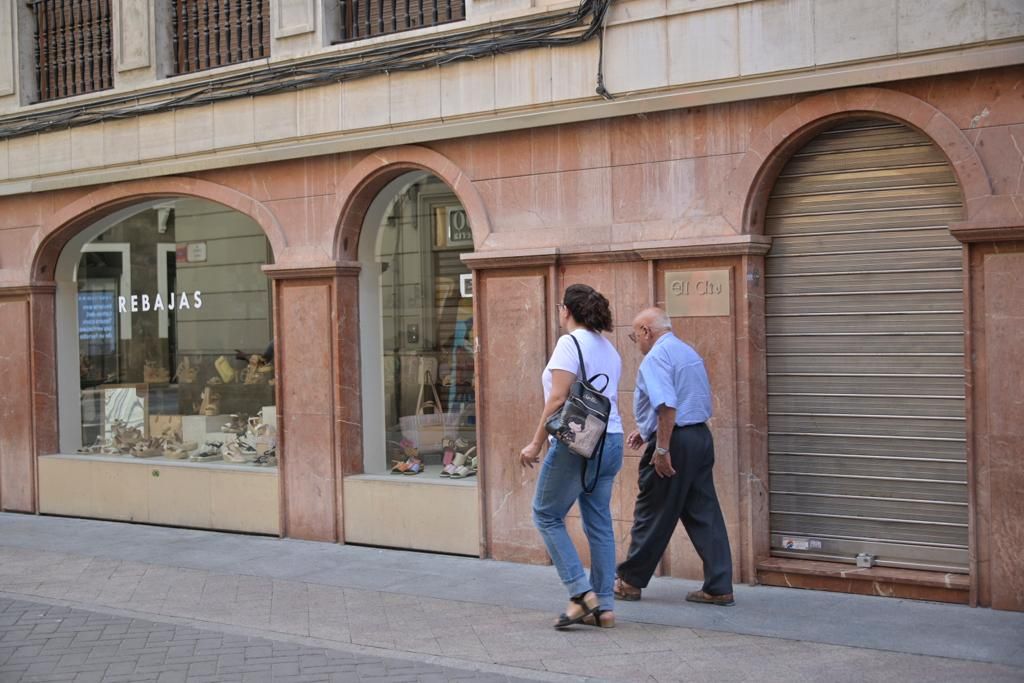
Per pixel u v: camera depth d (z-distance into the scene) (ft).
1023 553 22.17
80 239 38.91
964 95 22.43
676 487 23.18
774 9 24.25
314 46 31.68
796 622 22.24
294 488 32.37
